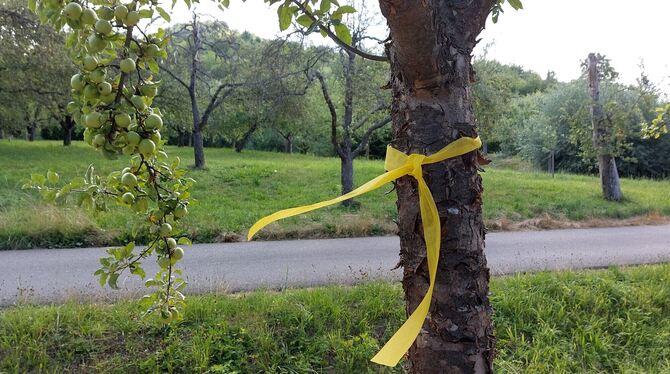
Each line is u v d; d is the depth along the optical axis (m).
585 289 4.96
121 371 3.58
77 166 15.08
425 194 1.35
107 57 1.20
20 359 3.64
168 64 15.55
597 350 3.98
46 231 7.23
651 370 3.64
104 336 4.02
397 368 3.63
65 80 17.02
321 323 4.25
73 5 1.04
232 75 15.02
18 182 11.72
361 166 18.27
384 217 9.35
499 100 11.56
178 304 1.82
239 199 11.40
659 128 7.11
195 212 9.16
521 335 4.14
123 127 1.10
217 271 6.09
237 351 3.79
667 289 5.06
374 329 4.28
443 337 1.43
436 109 1.38
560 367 3.67
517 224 9.67
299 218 9.25
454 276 1.41
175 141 35.50
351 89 10.02
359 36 9.41
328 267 6.33
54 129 36.84
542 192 13.05
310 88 12.36
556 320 4.43
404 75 1.37
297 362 3.73
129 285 5.31
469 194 1.42
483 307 1.46
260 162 18.98
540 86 42.88
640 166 22.52
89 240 7.22
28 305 4.55
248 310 4.45
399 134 1.44
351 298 4.78
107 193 1.41
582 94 22.45
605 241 8.34
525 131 25.16
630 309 4.61
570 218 10.42
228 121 23.78
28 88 17.50
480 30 1.45
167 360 3.67
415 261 1.44
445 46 1.34
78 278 5.66
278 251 7.22
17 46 15.23
